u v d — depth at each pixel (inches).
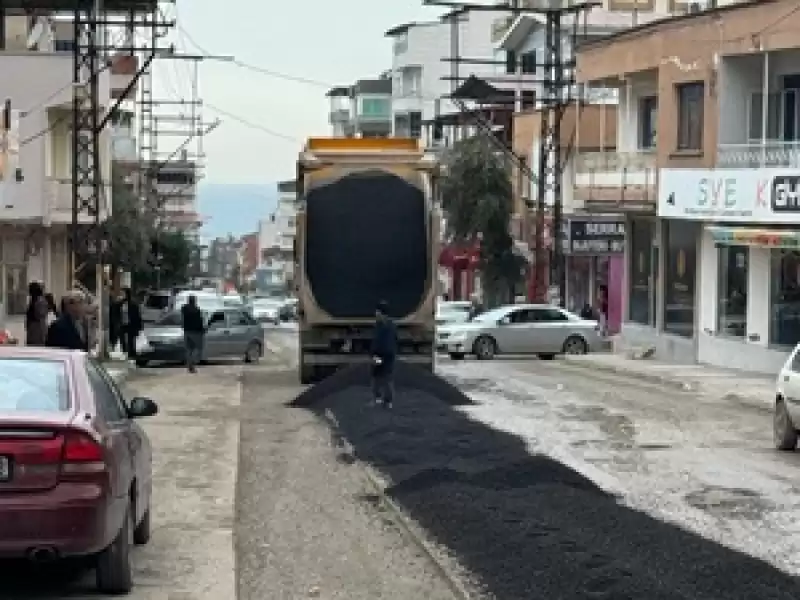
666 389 1255.5
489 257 2400.3
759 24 1391.5
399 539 493.7
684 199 1518.2
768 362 1407.5
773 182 1321.4
